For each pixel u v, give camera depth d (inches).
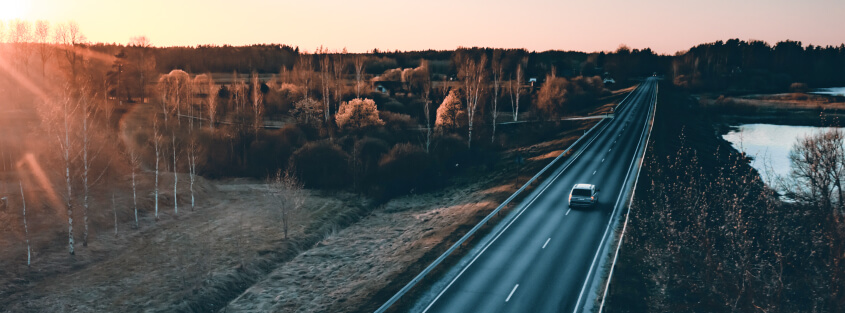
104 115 3818.9
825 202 1176.2
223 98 4913.9
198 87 5290.4
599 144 3021.7
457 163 3048.7
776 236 1097.4
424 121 4370.1
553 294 1205.7
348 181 2935.5
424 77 5620.1
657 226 1502.2
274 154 3336.6
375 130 3614.7
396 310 1173.7
